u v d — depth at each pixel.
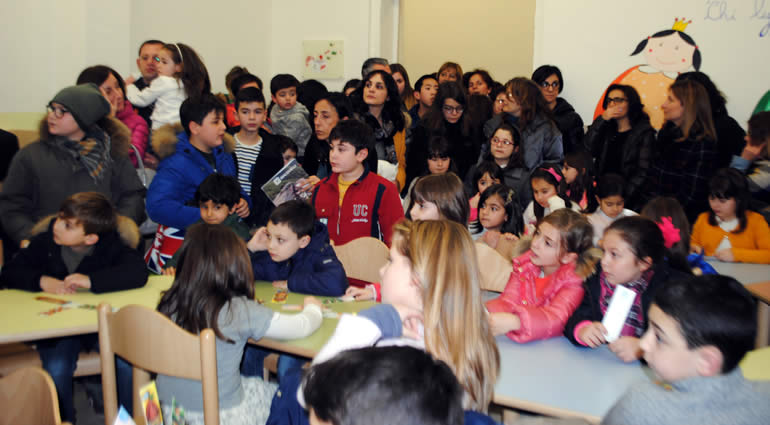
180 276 1.84
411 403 0.76
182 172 2.90
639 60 4.55
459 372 1.30
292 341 1.88
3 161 3.08
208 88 3.94
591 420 1.46
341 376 0.79
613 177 3.13
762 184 3.46
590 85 4.68
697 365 1.14
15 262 2.33
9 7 3.90
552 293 2.09
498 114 4.32
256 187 3.32
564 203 3.20
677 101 3.65
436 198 2.34
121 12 4.31
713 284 1.17
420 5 6.09
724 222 3.24
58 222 2.27
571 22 4.66
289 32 5.84
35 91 4.12
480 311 1.37
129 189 2.94
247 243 2.63
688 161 3.60
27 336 1.87
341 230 2.97
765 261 3.08
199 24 5.07
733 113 4.45
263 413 1.94
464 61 6.07
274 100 4.52
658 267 1.94
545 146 3.95
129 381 2.32
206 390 1.61
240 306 1.81
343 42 5.66
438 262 1.34
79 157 2.76
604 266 1.91
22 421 1.30
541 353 1.84
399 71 4.74
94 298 2.22
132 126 3.57
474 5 5.95
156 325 1.65
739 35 4.34
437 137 3.66
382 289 1.46
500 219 3.06
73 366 2.29
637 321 1.93
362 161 2.99
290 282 2.39
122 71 4.36
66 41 4.16
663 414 1.13
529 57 5.86
